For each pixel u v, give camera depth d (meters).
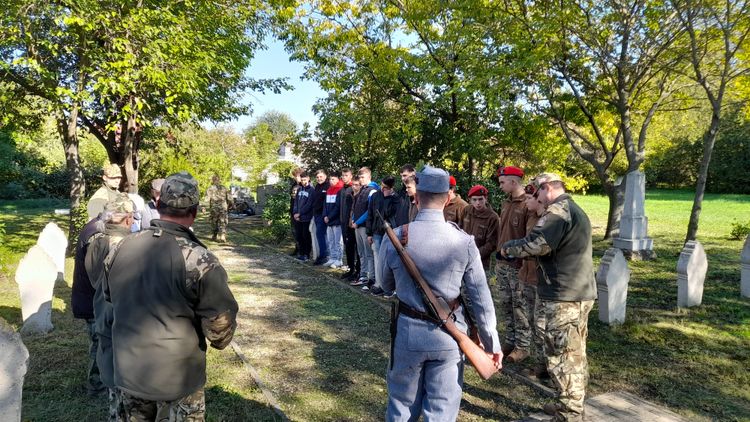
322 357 4.90
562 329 3.39
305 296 7.29
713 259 10.17
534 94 12.91
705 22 9.84
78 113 10.57
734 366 4.68
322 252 9.91
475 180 12.46
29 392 4.02
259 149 34.38
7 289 7.38
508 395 4.11
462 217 5.61
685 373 4.56
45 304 5.39
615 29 11.25
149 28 8.70
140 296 2.26
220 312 2.31
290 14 13.61
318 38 14.12
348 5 13.97
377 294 7.37
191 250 2.31
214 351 5.04
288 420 3.63
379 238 7.23
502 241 4.80
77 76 10.47
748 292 7.12
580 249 3.41
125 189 11.36
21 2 8.26
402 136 14.81
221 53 11.55
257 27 13.57
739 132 32.25
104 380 2.71
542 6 11.06
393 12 13.66
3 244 10.95
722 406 3.93
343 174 8.85
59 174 27.05
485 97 12.05
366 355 4.97
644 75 12.62
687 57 10.03
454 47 12.87
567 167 23.03
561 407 3.41
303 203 10.24
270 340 5.39
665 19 10.44
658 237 13.65
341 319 6.16
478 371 2.55
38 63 8.91
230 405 3.86
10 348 2.37
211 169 21.52
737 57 10.45
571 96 12.91
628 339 5.46
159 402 2.30
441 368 2.59
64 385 4.13
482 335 2.63
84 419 3.62
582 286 3.40
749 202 26.00
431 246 2.61
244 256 10.74
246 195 21.00
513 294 4.79
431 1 13.00
